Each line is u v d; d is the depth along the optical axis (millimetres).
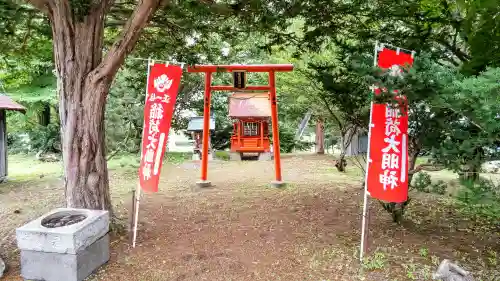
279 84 12984
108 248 4461
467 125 3764
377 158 4324
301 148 20094
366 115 5914
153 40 7754
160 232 5520
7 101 10383
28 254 3926
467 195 3859
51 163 14234
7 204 7547
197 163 14000
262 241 5121
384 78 3498
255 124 14953
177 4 5629
